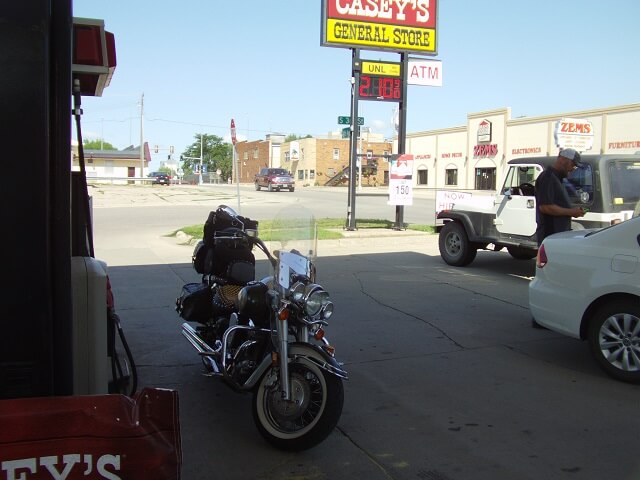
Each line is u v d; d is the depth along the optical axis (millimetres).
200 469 3768
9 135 2037
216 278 4961
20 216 2072
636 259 5207
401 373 5562
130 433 2084
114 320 4102
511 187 10328
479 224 10789
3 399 2098
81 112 3488
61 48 2137
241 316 4434
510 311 7938
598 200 8648
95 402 2113
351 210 16297
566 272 5727
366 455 3965
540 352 6215
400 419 4543
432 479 3652
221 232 4809
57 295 2176
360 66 15602
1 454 1937
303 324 4012
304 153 78875
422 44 15930
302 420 4047
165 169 100312
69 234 2191
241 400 4922
